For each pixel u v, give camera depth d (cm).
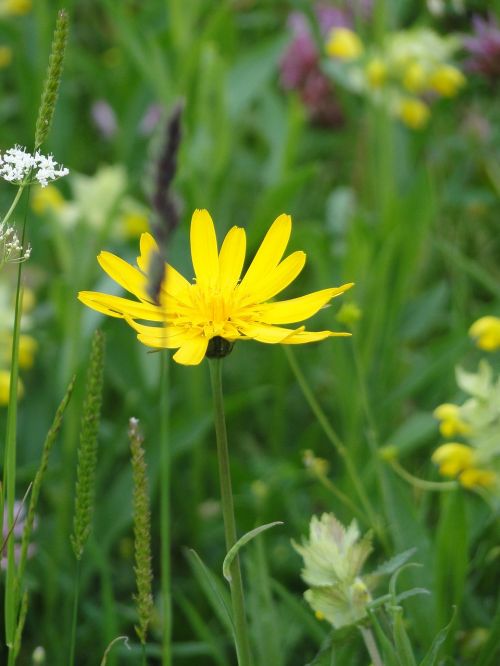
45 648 57
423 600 49
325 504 62
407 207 67
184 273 64
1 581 54
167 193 37
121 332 64
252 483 63
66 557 59
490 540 54
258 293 41
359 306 65
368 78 74
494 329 52
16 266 74
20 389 61
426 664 42
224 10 75
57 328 68
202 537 62
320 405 75
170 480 64
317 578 43
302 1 75
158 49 72
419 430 59
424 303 72
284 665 51
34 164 40
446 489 52
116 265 41
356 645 44
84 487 41
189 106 71
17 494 63
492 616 52
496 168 78
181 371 72
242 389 76
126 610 56
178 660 56
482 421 49
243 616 40
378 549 56
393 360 69
